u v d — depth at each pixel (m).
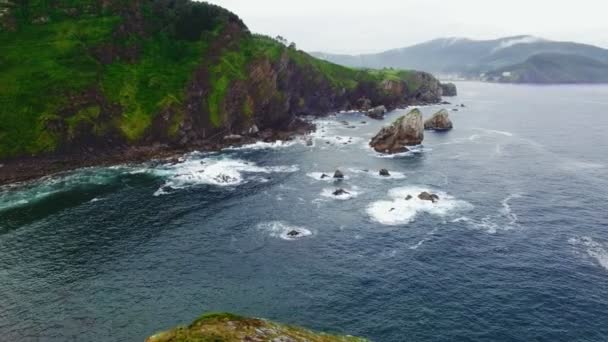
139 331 47.59
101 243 67.56
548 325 48.28
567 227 72.88
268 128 150.75
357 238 69.50
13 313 50.41
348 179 99.50
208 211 80.19
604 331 47.12
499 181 97.94
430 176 101.75
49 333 47.19
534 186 94.31
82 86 117.62
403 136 133.62
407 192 90.38
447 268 60.31
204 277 58.28
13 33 125.44
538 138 148.50
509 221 75.56
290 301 53.06
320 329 48.03
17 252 64.38
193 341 16.81
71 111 113.12
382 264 61.59
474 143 139.25
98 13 141.38
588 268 59.69
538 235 70.06
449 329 47.94
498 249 65.50
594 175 102.62
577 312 50.34
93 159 110.06
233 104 139.62
